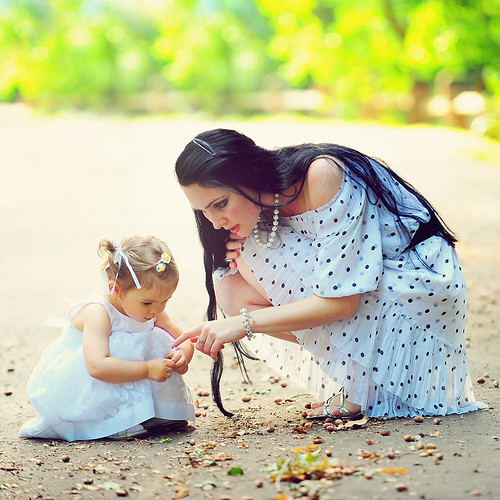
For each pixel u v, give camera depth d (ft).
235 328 12.29
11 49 98.99
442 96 68.28
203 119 86.38
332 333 12.64
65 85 102.58
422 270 12.60
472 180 43.39
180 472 10.73
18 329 21.45
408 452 10.82
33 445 12.69
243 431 12.66
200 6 94.89
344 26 70.79
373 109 76.79
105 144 65.92
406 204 12.90
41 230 36.58
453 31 61.62
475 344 17.66
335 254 12.19
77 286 26.53
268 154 12.51
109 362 12.55
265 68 101.30
